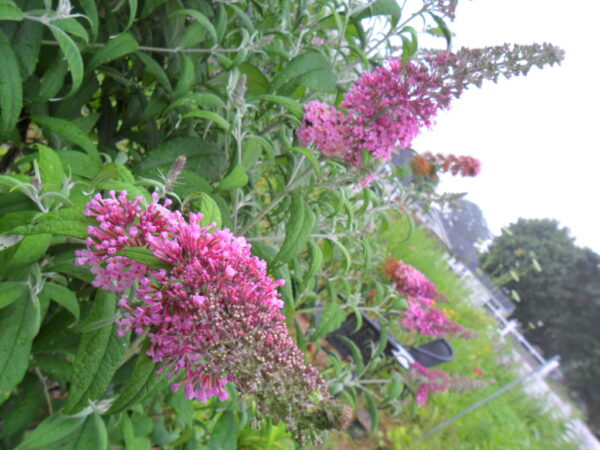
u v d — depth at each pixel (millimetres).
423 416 1433
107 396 454
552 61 361
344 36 627
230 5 512
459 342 1741
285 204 534
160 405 646
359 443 1229
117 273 244
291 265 536
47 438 378
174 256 234
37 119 396
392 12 556
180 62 505
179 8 479
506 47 369
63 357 509
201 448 637
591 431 3391
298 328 635
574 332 4785
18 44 360
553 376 3770
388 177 704
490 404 1719
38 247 305
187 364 248
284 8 599
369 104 415
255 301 234
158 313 240
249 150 472
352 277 821
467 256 2918
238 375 222
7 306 347
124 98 530
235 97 445
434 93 398
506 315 3436
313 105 450
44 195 291
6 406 467
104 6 454
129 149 504
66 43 348
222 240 248
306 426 215
